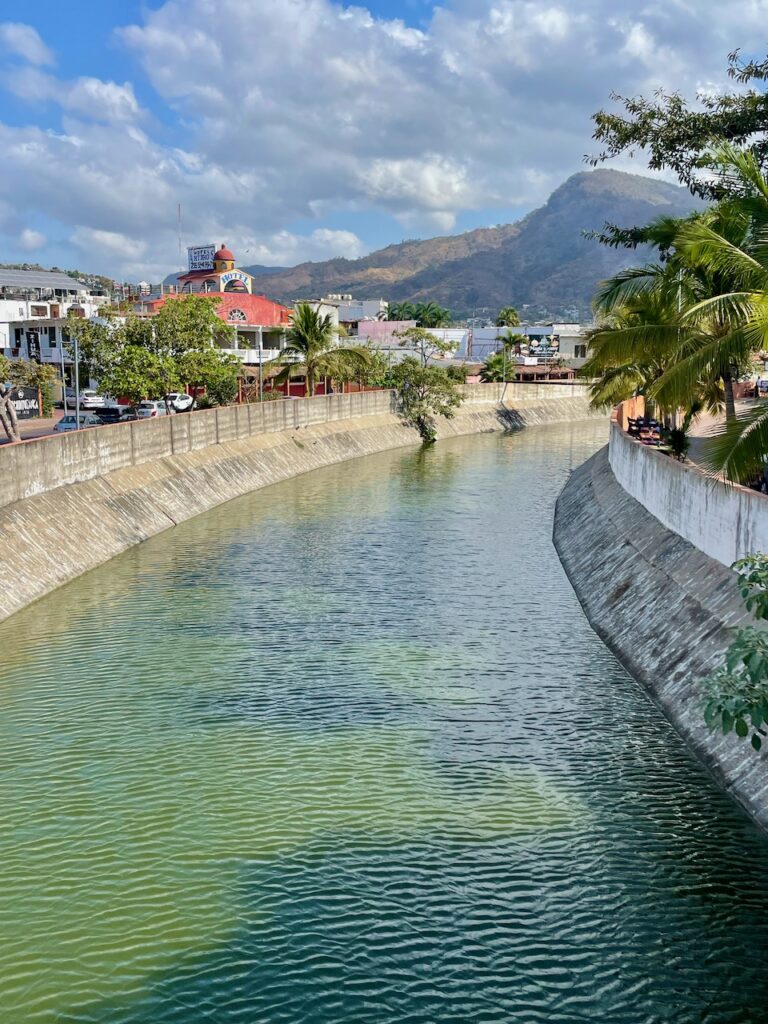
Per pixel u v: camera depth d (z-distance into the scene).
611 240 37.25
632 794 20.59
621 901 16.94
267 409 70.50
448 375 113.88
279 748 23.02
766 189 25.22
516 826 19.38
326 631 32.09
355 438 84.50
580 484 57.47
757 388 79.00
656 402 28.30
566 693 26.39
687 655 25.78
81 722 24.41
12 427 48.56
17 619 32.81
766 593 13.76
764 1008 14.31
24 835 19.06
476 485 66.38
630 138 35.81
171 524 49.09
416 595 36.78
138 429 50.78
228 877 17.66
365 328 135.62
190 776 21.56
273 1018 14.05
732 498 26.34
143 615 33.66
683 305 32.47
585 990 14.73
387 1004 14.41
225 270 121.56
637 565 33.53
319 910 16.70
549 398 128.88
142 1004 14.38
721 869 17.84
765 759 20.27
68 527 40.41
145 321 61.84
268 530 49.03
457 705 25.61
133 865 18.03
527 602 35.88
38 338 89.88
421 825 19.44
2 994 14.53
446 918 16.50
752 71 34.59
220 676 27.69
